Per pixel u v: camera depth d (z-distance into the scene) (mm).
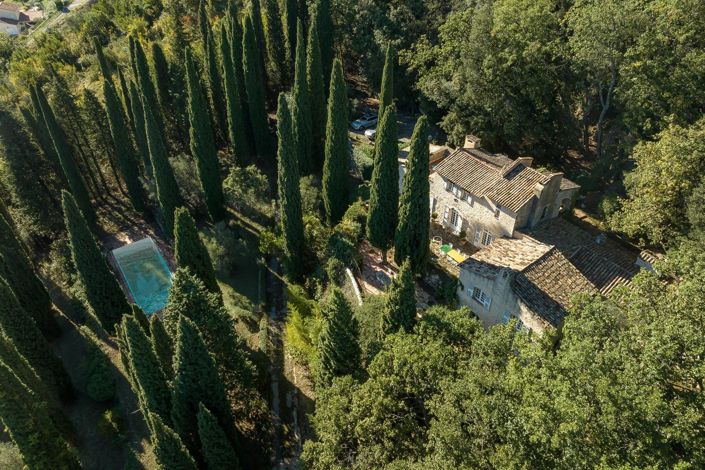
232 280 46594
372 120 67375
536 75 46719
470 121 53719
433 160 48531
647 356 17406
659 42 38969
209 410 24625
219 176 51562
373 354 28031
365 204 48406
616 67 43656
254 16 64500
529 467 16984
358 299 35219
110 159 59562
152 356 24984
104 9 96188
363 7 69688
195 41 73125
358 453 22328
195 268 33750
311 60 50094
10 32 123188
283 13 72625
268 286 45344
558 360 18812
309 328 35000
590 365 17359
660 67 39031
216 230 49406
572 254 34938
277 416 32281
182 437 25672
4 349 28500
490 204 39812
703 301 18766
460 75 52219
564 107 49188
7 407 24969
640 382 17141
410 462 19984
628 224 36594
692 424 16203
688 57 37562
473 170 42406
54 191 55812
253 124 59688
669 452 15766
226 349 28812
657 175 34188
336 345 26484
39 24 122250
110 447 33594
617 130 49438
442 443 18875
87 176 59875
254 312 41562
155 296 46031
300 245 42375
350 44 70688
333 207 47281
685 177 33344
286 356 37000
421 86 57625
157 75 59031
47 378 34844
